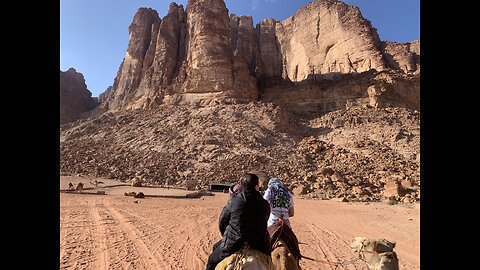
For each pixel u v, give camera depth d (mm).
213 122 70688
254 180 4391
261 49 129500
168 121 74625
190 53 89875
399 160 52500
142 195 32938
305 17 118375
